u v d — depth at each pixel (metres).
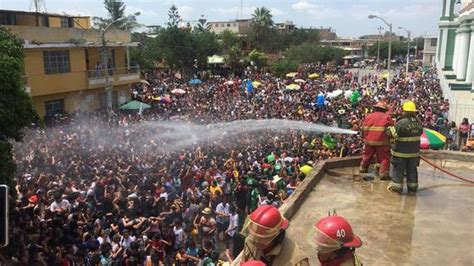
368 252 5.75
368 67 99.62
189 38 58.19
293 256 3.63
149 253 10.77
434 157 10.73
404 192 8.11
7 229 5.16
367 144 8.74
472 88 33.34
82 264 10.16
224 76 60.53
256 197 13.34
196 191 13.84
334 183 8.70
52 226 11.05
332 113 27.89
